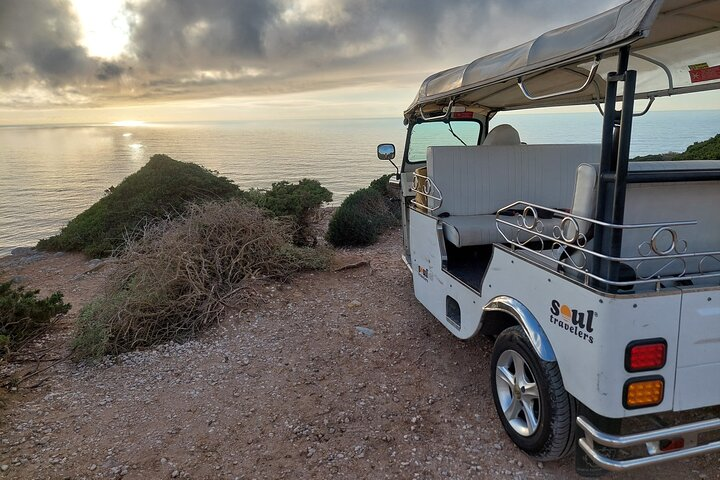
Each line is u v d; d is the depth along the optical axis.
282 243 6.32
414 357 4.12
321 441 3.03
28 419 3.39
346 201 10.02
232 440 3.07
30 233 19.16
